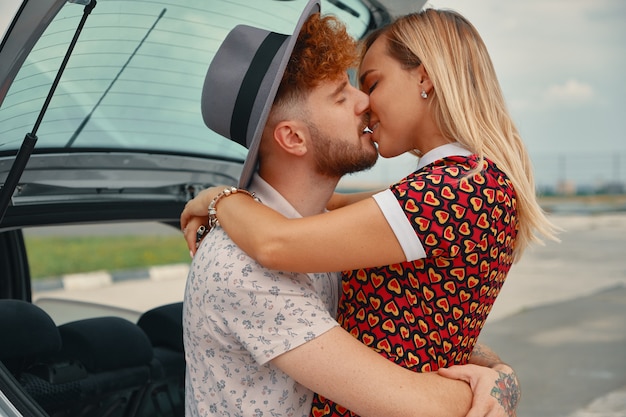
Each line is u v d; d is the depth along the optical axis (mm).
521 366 5715
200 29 1844
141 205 2414
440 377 1409
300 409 1499
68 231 13633
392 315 1438
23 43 1440
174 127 2230
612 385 5188
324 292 1548
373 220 1359
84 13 1489
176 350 2348
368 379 1357
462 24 1521
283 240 1360
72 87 1835
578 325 6957
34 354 2066
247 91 1492
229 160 2479
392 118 1521
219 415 1505
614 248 12203
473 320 1468
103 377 2105
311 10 1474
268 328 1401
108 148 2211
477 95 1493
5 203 1688
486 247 1396
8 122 1733
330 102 1476
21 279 2809
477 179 1388
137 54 1836
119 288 8758
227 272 1414
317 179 1539
